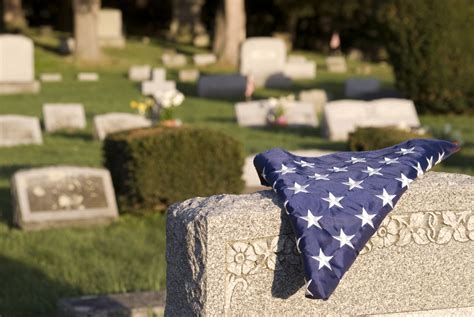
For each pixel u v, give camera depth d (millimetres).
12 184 13172
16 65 35438
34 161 19516
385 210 4859
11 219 13570
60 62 46281
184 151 13664
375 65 50938
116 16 54375
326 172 5047
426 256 5133
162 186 13656
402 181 5000
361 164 5141
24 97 34156
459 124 26500
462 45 27625
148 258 11133
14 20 60375
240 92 35156
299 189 4855
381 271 5066
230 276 4773
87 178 13398
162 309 8242
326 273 4629
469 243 5199
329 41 59000
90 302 8438
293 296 4887
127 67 46312
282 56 38750
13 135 22781
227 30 46750
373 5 53250
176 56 47500
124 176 13789
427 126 23938
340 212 4777
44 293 9531
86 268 10648
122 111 30469
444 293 5191
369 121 24062
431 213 5121
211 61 47781
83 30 46656
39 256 11242
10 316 8781
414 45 27891
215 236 4711
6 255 11242
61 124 25609
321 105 31141
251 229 4770
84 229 12930
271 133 24906
